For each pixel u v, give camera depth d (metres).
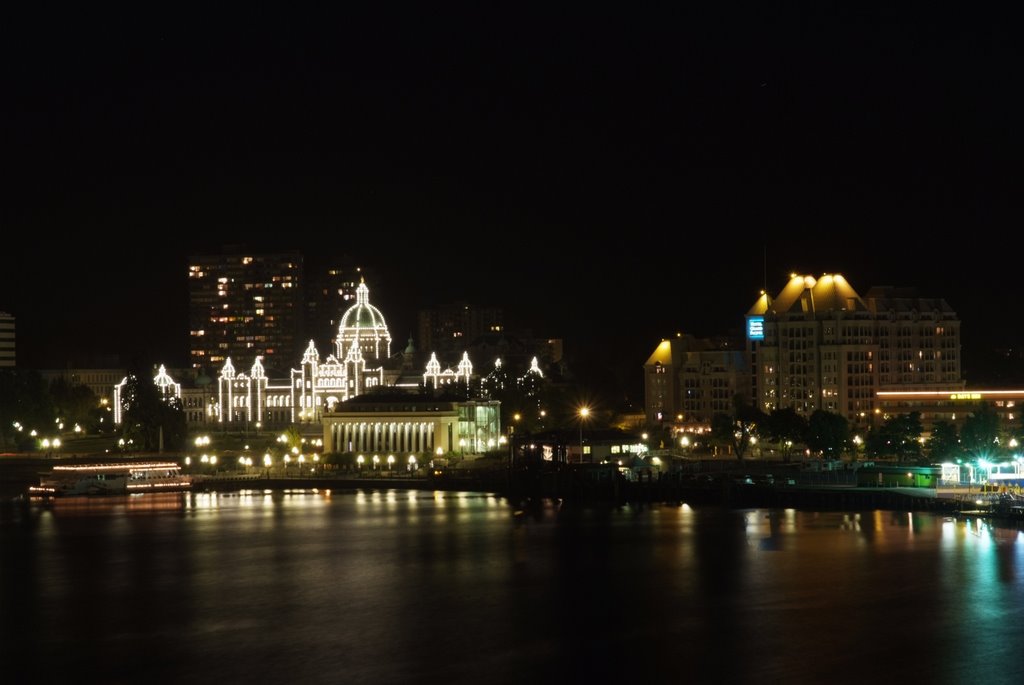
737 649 167.00
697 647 168.38
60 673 161.38
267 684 156.00
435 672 159.88
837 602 192.00
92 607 198.25
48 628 184.38
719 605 192.12
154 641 176.25
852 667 158.25
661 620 183.38
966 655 162.50
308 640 175.88
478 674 158.75
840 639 170.75
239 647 172.50
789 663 160.38
